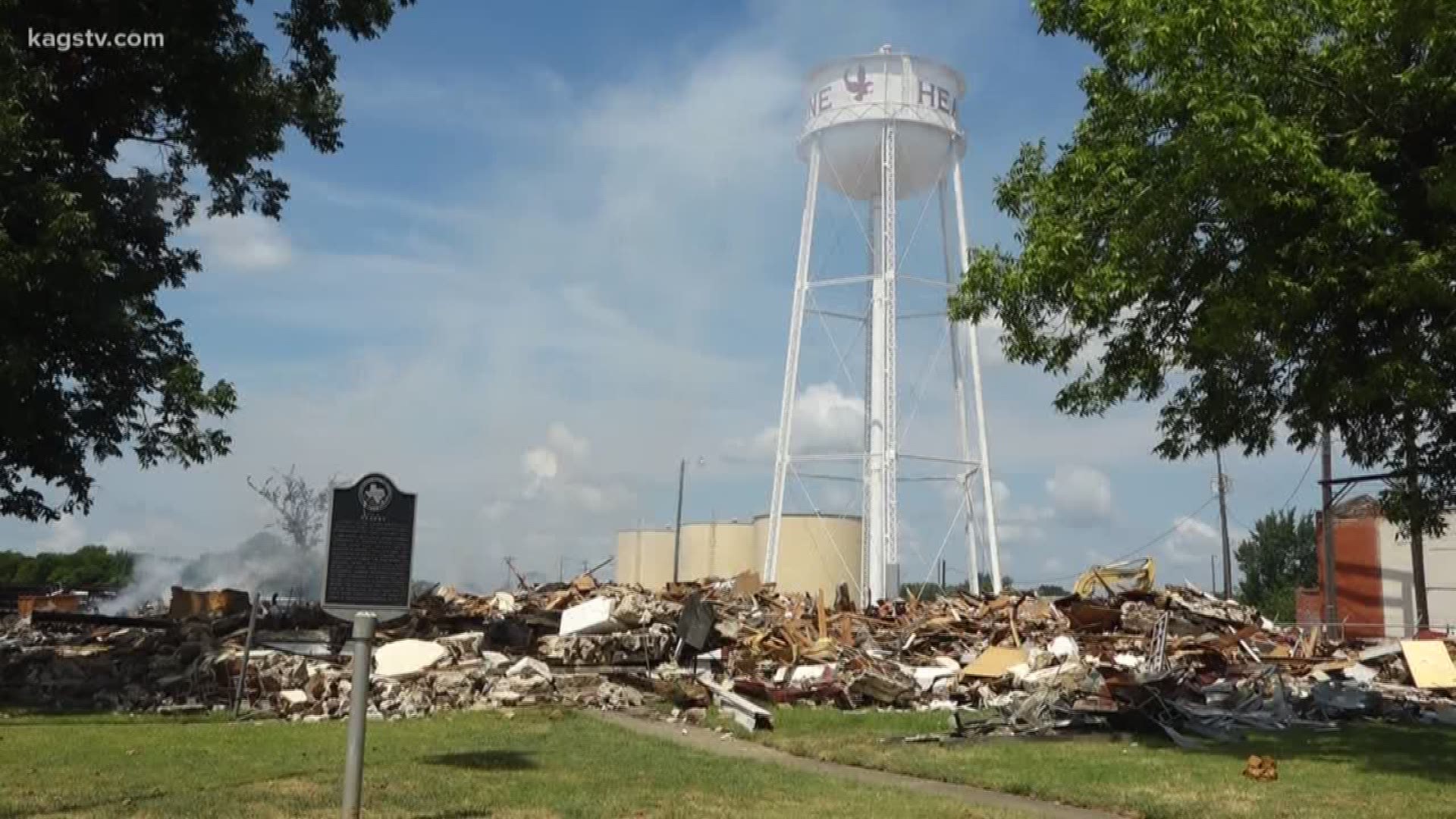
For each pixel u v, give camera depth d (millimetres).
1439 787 14633
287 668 22938
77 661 24562
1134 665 28562
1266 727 21672
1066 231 15688
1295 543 91062
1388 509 15906
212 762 15211
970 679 27516
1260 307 14047
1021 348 17047
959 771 15875
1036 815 12945
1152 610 35469
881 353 47188
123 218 21609
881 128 46344
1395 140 14133
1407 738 20219
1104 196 15805
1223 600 42594
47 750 16156
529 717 21812
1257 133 13258
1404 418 15461
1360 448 16172
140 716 21328
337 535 11203
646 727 21234
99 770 14352
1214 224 15031
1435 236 13898
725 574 65312
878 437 47156
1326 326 14852
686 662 29141
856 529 58281
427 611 29953
